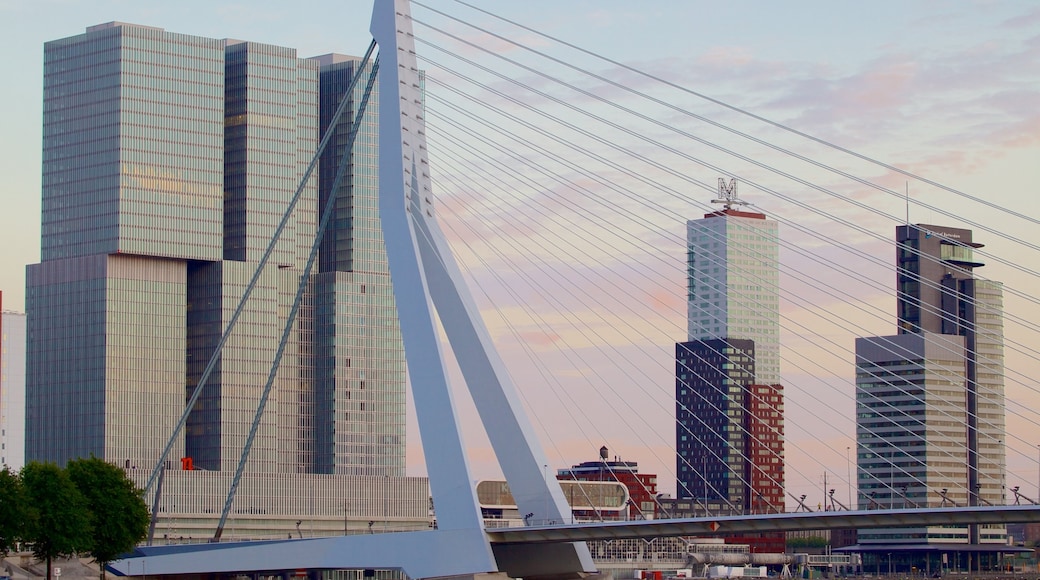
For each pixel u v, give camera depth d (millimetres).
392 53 176500
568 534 167750
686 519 162875
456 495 165625
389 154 173625
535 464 171375
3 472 178750
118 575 197125
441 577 166375
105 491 192125
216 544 191750
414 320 168625
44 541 181875
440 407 166500
